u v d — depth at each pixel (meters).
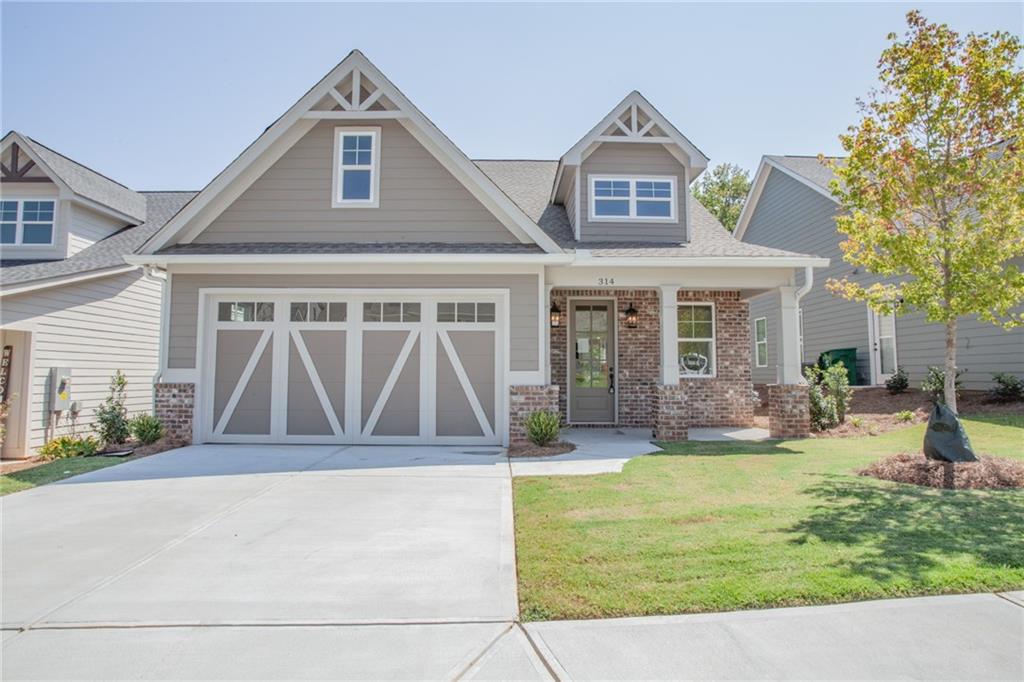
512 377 10.13
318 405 10.32
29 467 8.86
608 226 11.77
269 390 10.35
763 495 6.16
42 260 12.81
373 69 10.45
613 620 3.44
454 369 10.34
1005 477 6.43
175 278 10.33
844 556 4.23
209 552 4.73
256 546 4.86
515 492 6.57
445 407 10.30
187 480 7.38
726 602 3.58
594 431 11.98
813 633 3.23
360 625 3.45
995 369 12.07
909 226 7.55
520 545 4.68
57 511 5.96
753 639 3.18
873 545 4.46
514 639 3.26
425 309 10.38
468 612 3.61
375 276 10.28
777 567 4.06
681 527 5.05
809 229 18.39
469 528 5.33
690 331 13.22
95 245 13.88
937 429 7.29
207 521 5.59
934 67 7.00
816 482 6.73
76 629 3.44
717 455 8.74
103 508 6.07
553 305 12.74
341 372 10.36
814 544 4.50
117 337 13.09
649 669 2.91
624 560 4.29
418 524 5.46
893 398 13.59
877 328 15.52
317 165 10.75
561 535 4.91
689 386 13.09
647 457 8.59
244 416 10.34
